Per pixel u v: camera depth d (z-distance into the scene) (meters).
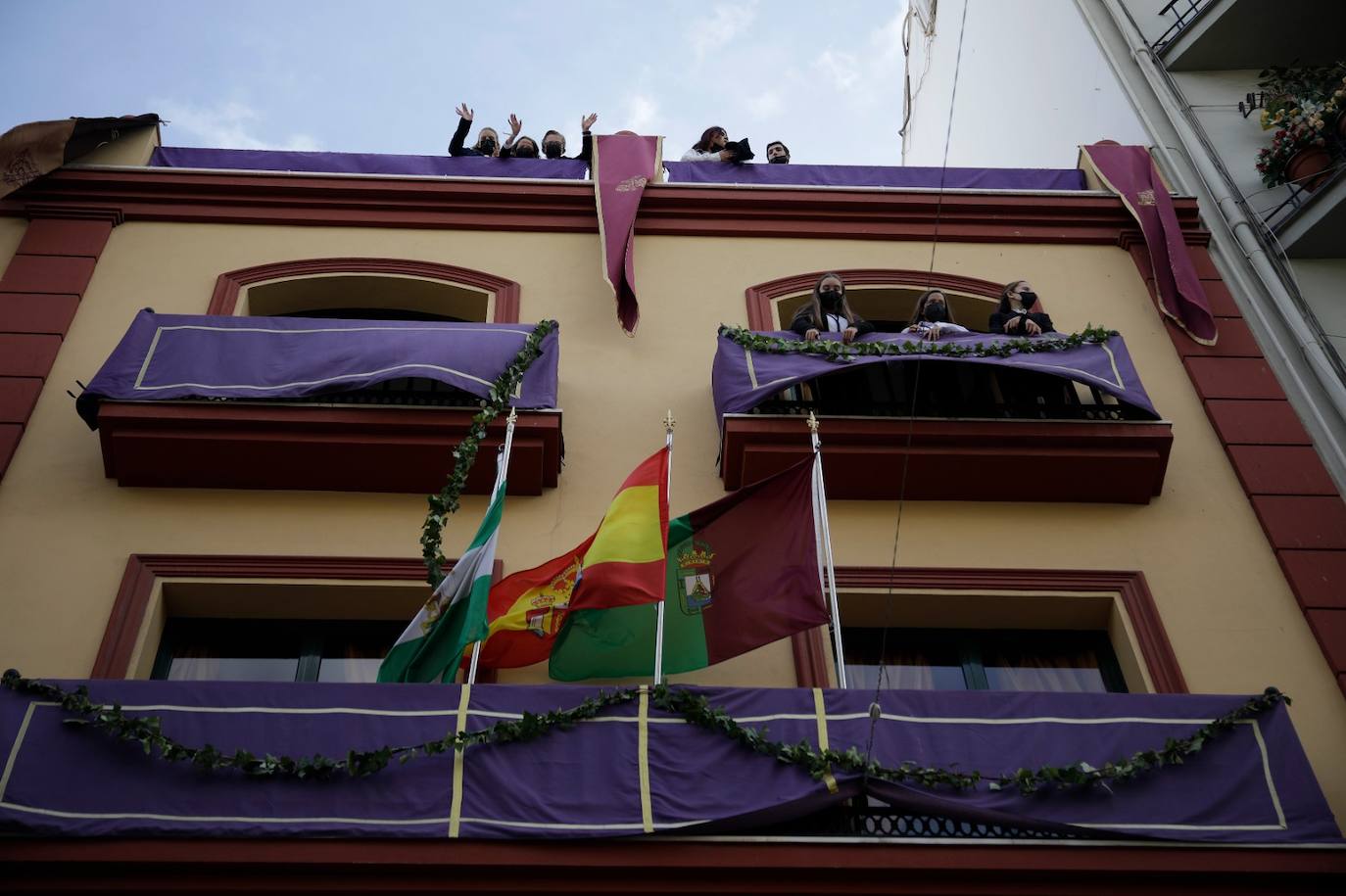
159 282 13.01
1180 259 13.58
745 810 8.48
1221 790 8.84
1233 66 16.12
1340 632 10.52
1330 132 14.14
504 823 8.35
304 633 10.79
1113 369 11.72
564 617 9.99
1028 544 11.30
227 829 8.18
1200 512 11.59
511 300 13.19
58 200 13.56
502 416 11.21
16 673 8.57
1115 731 8.99
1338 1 15.52
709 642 9.89
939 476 11.45
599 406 12.13
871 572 10.97
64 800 8.18
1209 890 8.55
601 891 8.27
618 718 8.81
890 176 14.97
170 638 10.60
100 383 11.09
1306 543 11.20
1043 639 11.11
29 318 12.36
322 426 11.15
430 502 10.16
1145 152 14.73
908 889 8.40
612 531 9.95
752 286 13.48
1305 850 8.65
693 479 11.61
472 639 9.30
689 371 12.53
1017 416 11.62
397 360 11.34
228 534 10.91
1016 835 8.71
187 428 11.04
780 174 14.85
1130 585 10.98
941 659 11.00
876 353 11.56
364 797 8.38
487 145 15.17
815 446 10.57
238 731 8.54
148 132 14.41
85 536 10.73
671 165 14.76
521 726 8.66
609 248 13.29
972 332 12.10
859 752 8.77
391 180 14.04
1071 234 14.22
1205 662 10.42
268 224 13.75
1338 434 12.12
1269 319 13.27
